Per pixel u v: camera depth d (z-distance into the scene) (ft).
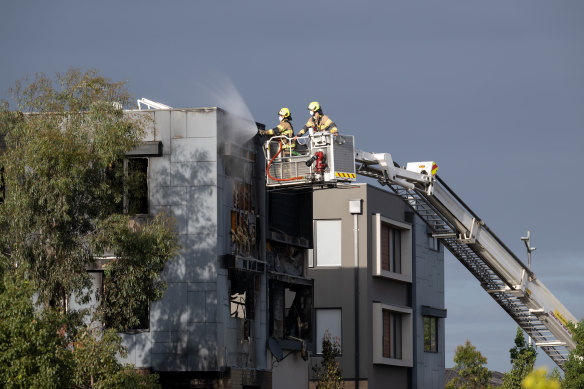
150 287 163.94
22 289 140.87
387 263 278.46
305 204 223.10
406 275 282.56
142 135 170.30
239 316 193.57
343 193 269.85
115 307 162.81
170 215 186.80
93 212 159.12
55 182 152.76
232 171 193.16
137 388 151.43
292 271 220.02
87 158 155.74
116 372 148.46
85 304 179.22
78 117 158.20
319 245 270.26
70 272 157.17
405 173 200.34
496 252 216.13
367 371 263.08
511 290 220.23
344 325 266.16
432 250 300.81
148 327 185.68
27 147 155.53
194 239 186.19
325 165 178.91
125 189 164.96
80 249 158.40
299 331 222.89
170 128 188.75
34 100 159.02
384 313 274.16
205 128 188.24
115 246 158.10
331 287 268.00
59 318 145.18
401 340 282.15
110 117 158.51
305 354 219.00
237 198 194.80
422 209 215.92
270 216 210.59
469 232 212.23
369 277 267.39
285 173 183.52
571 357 214.90
